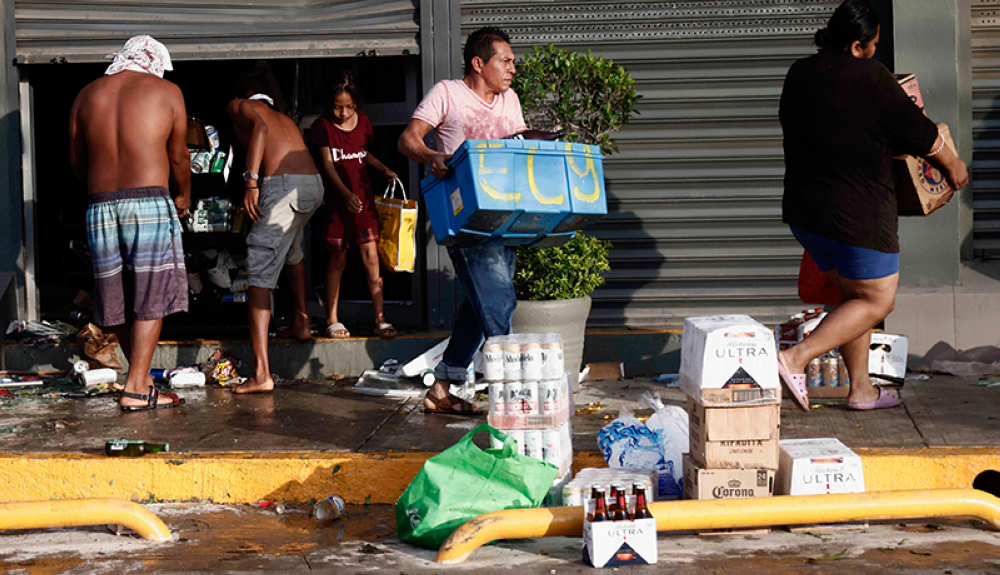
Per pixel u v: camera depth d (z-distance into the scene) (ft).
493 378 11.97
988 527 11.02
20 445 13.73
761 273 20.22
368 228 19.89
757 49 20.02
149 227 16.16
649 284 20.40
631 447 12.32
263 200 18.19
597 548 9.93
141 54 16.98
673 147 20.26
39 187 28.43
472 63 14.75
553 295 17.30
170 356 19.92
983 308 18.52
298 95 22.91
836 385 16.34
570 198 13.41
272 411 16.10
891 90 13.21
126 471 12.81
